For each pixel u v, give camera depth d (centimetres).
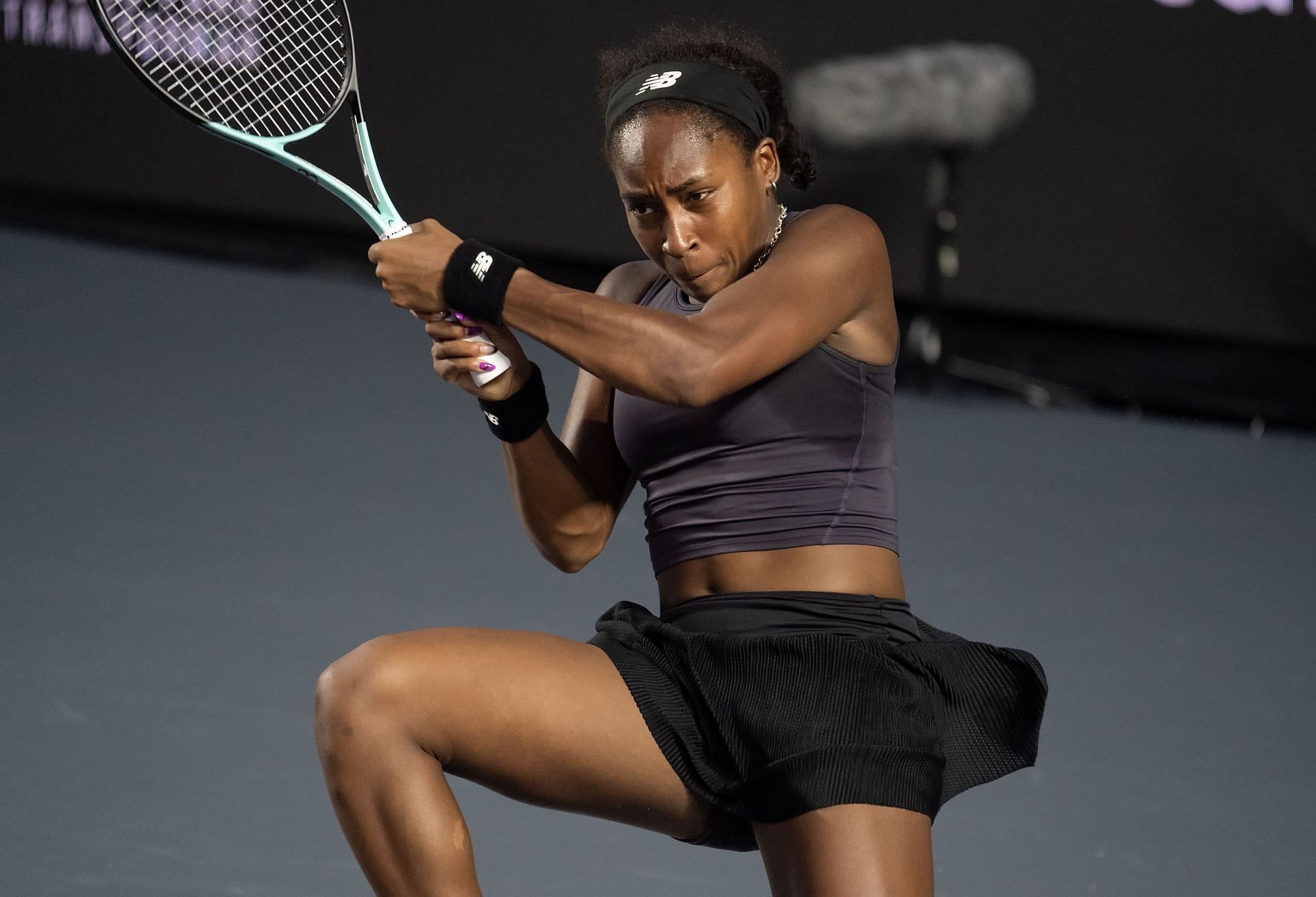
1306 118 2830
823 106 2686
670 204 707
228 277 2775
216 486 1664
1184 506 2025
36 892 849
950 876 992
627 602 754
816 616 710
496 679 653
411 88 2941
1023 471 2134
